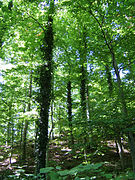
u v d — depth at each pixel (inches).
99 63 321.1
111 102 241.6
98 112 239.6
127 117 195.0
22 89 465.4
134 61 271.0
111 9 250.4
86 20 321.4
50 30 354.0
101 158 357.7
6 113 378.3
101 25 269.4
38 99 312.8
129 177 65.3
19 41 344.2
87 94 429.4
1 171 306.2
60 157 411.5
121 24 279.0
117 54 296.5
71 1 255.3
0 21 289.1
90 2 242.4
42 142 282.7
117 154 378.9
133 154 202.7
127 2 237.9
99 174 70.2
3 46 358.0
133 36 253.3
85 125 211.6
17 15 311.3
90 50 289.7
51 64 339.9
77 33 414.0
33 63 326.0
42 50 341.7
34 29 347.9
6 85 430.3
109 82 442.6
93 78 385.1
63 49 446.0
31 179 121.1
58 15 422.0
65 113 559.5
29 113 297.3
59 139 393.7
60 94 356.2
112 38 278.2
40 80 320.5
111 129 213.3
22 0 305.9
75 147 303.0
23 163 386.3
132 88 263.4
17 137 414.0
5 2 304.7
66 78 441.1
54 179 60.9
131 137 209.2
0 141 382.9
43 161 271.4
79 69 422.6
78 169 64.6
